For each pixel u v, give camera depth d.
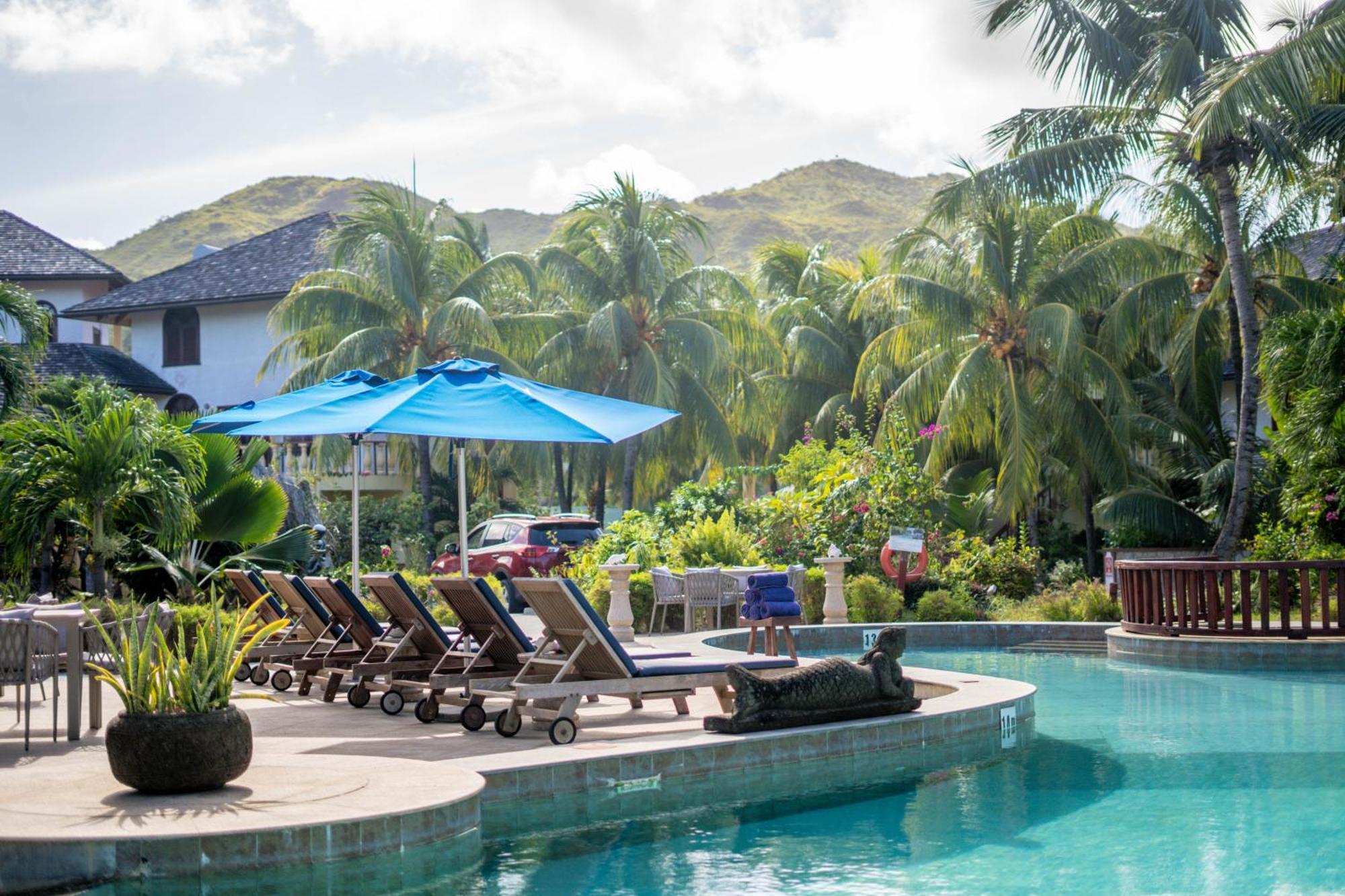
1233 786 7.98
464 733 9.62
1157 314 28.53
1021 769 8.67
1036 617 19.77
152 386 42.19
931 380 29.39
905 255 29.88
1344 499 19.33
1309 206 26.69
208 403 42.66
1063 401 28.23
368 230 35.97
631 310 37.47
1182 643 15.09
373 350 34.31
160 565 16.73
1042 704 11.92
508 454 40.25
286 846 6.00
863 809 7.48
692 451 39.62
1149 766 8.71
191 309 42.91
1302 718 10.80
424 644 11.08
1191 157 22.98
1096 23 23.55
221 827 5.96
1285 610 14.86
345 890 5.83
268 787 6.86
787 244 43.94
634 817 7.30
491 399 10.73
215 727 6.71
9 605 13.40
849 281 39.53
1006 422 27.72
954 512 25.73
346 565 22.19
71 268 45.59
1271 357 20.77
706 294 39.12
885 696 9.44
